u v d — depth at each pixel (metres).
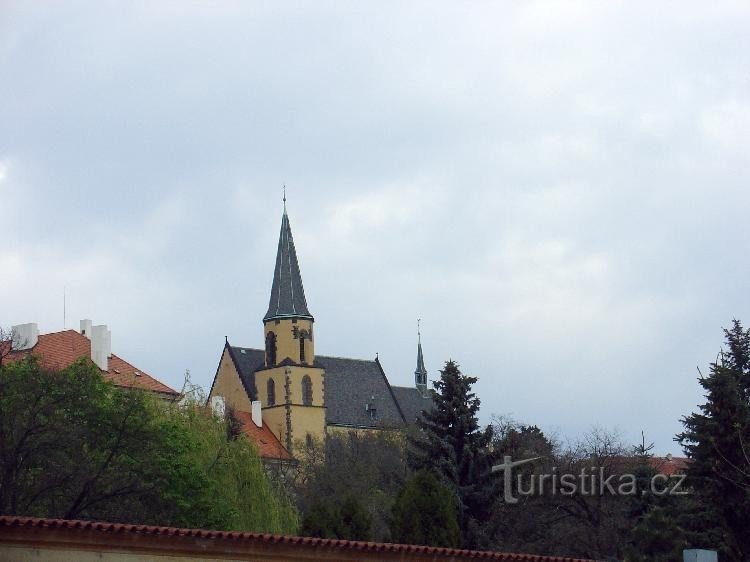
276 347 199.12
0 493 67.31
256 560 38.16
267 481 85.25
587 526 86.81
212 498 74.25
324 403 199.75
